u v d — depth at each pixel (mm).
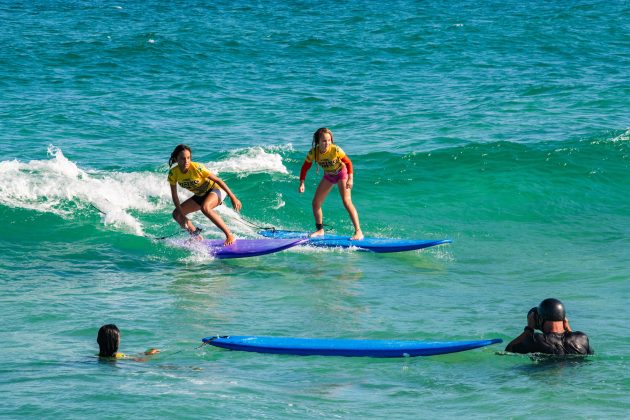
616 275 22766
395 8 94000
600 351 16469
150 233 27125
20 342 17250
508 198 31422
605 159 35031
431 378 15328
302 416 13328
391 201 31219
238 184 32188
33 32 73688
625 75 55031
